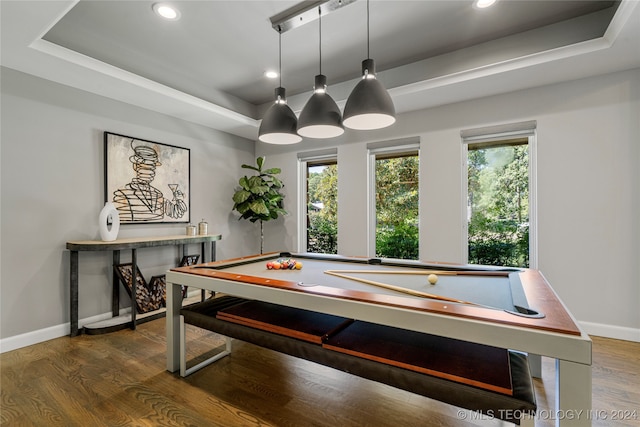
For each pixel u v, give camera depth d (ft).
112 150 9.84
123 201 10.15
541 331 3.24
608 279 8.36
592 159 8.52
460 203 10.43
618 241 8.24
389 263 7.49
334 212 13.58
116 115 10.03
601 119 8.41
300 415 5.11
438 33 8.58
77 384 6.02
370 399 5.58
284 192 14.75
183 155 12.12
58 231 8.64
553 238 9.03
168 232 11.58
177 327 6.59
